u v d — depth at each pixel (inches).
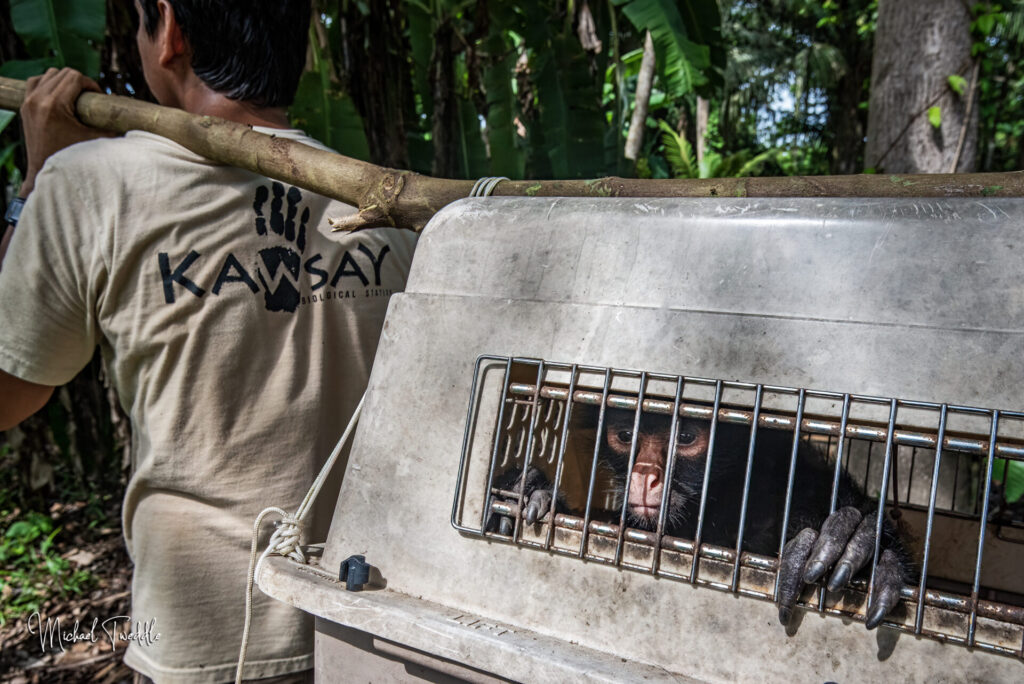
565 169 177.8
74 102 76.5
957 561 79.5
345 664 50.6
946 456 93.0
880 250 41.5
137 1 75.2
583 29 195.0
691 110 494.9
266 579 52.3
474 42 169.9
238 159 65.5
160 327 63.6
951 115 210.7
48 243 63.7
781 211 43.9
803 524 79.6
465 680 45.5
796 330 42.6
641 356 45.4
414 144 177.8
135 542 67.3
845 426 40.4
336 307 71.2
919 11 212.1
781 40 655.1
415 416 51.3
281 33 76.2
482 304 50.3
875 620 37.9
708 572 41.9
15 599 175.3
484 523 47.0
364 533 51.8
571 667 40.6
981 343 39.0
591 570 44.5
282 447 66.9
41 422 193.5
